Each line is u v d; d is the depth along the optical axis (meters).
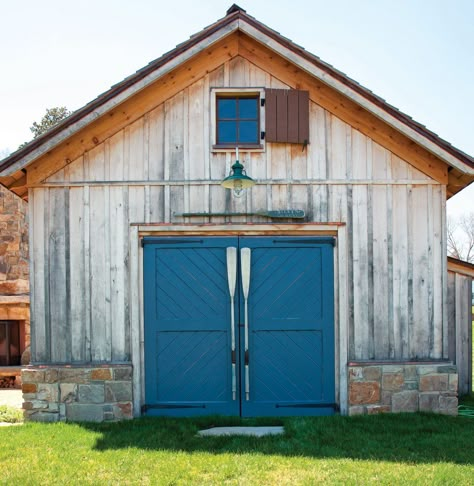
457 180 6.71
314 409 6.45
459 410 6.62
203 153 6.54
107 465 4.67
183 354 6.48
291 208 6.51
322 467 4.58
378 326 6.46
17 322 9.78
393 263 6.50
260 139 6.57
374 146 6.57
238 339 6.48
